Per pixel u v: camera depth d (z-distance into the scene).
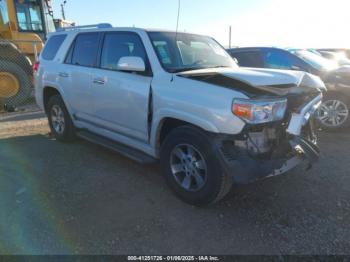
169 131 3.64
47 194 3.51
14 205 3.27
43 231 2.84
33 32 10.30
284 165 2.99
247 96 2.83
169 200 3.41
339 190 3.61
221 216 3.10
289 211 3.18
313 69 6.18
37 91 5.77
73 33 4.99
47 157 4.70
